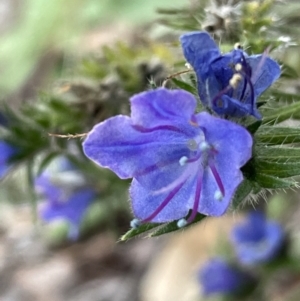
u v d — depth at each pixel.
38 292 0.34
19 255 0.36
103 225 0.33
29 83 0.27
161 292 0.28
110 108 0.16
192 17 0.15
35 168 0.20
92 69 0.17
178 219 0.10
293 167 0.10
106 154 0.10
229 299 0.23
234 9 0.14
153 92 0.09
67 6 0.26
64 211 0.20
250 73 0.10
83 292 0.33
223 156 0.10
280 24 0.14
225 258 0.23
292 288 0.24
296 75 0.15
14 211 0.37
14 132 0.17
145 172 0.10
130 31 0.26
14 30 0.28
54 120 0.17
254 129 0.10
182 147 0.10
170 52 0.17
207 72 0.10
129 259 0.33
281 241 0.22
